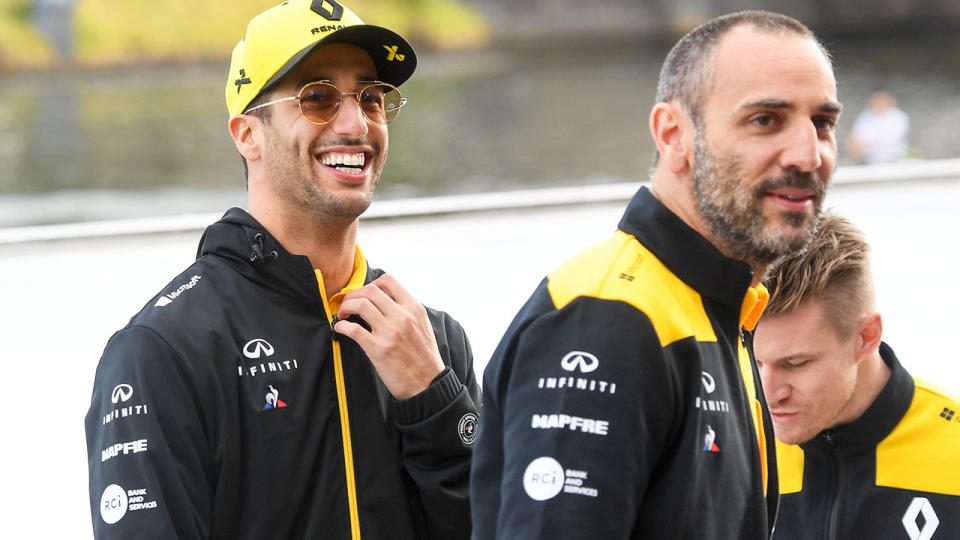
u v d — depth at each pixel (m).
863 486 6.35
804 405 6.05
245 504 5.84
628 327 4.33
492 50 175.50
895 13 173.38
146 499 5.48
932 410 6.40
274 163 6.19
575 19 183.00
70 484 9.52
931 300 12.44
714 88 4.57
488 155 86.88
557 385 4.30
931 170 16.31
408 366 6.19
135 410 5.65
